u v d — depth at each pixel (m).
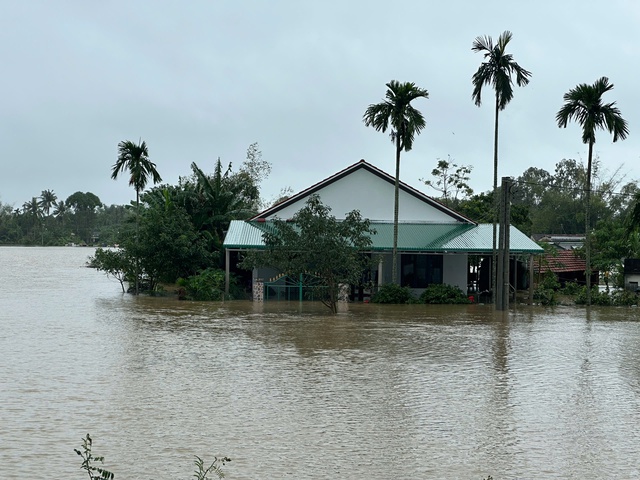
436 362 20.00
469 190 68.19
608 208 88.06
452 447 12.05
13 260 98.88
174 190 49.97
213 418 13.52
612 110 36.28
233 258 44.88
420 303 37.97
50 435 12.25
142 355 20.33
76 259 103.81
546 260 46.78
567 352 22.28
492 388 16.73
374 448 11.90
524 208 58.94
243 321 28.92
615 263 49.56
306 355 20.70
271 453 11.51
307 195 41.41
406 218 41.81
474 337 25.23
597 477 10.72
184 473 10.47
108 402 14.63
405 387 16.59
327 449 11.77
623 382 17.69
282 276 38.97
